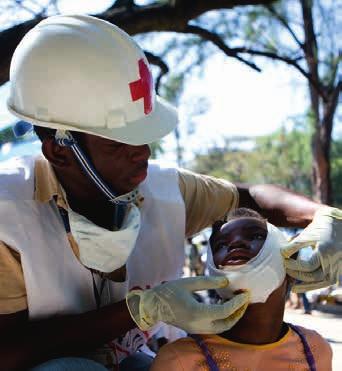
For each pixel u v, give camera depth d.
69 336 2.05
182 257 2.54
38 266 2.08
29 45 2.14
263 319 2.16
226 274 2.08
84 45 2.08
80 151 2.09
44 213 2.15
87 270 2.18
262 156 31.50
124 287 2.27
